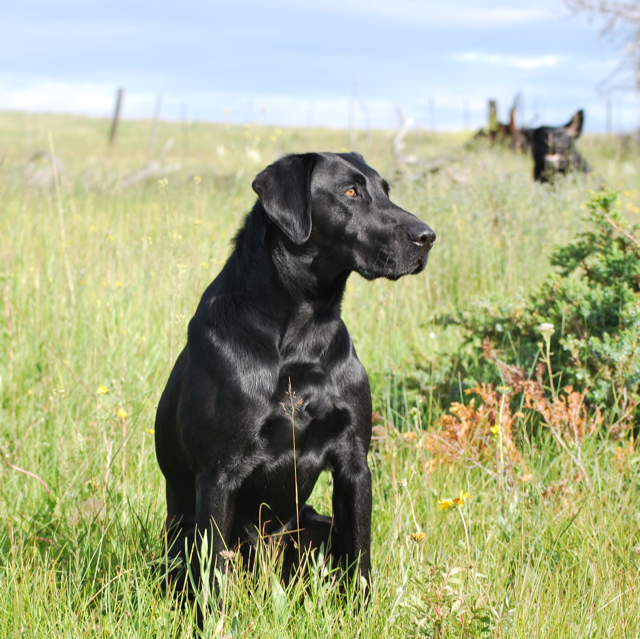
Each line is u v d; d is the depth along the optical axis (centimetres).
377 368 467
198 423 259
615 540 275
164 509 323
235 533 283
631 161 1595
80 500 310
